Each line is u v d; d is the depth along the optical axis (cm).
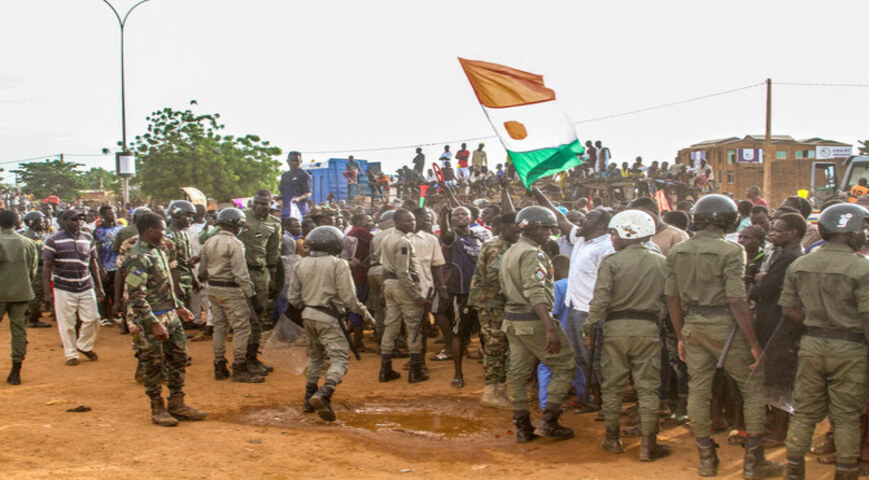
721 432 628
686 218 722
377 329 995
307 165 2955
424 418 698
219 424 659
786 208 682
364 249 1023
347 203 2680
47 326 1223
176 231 1006
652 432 550
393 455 570
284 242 1051
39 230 1204
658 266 547
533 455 574
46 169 9169
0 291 798
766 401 500
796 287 480
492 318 724
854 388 453
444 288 850
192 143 4553
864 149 4869
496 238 739
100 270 1159
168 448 568
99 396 762
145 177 4512
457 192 2380
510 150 754
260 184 4672
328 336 680
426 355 991
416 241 899
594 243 677
